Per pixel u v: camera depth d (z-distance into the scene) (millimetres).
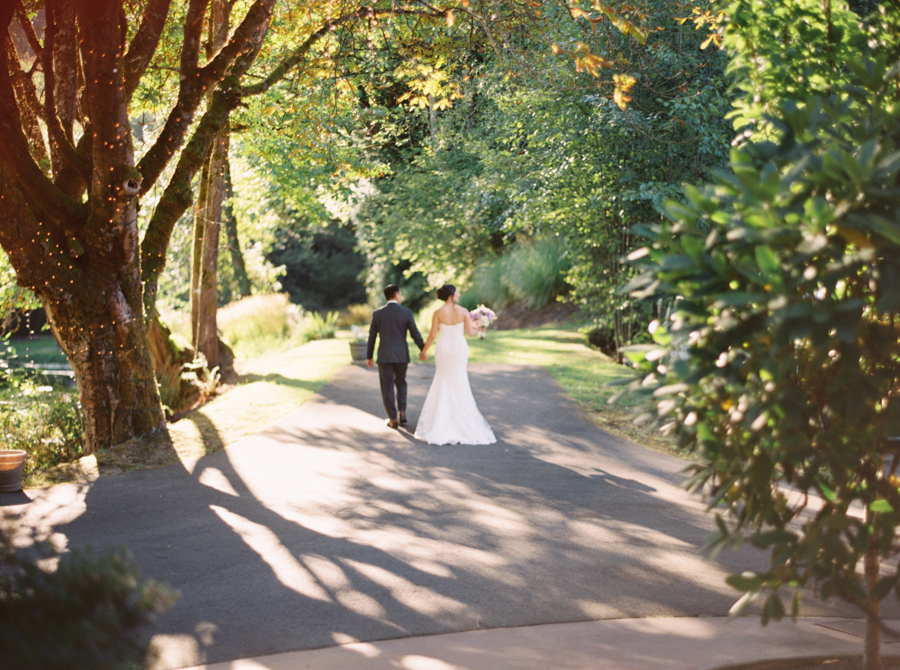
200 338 15836
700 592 5195
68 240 9273
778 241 2637
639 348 3223
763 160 3096
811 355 3031
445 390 9914
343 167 13641
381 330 10750
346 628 4562
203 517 6961
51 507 7309
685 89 13320
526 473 8500
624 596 5105
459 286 27781
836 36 3775
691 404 3135
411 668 3963
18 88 10188
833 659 4012
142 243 10258
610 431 10531
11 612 2270
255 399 12508
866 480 3164
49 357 23953
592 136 15469
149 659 2611
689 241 2836
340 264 45500
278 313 24000
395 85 16234
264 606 4922
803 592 5215
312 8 9945
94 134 8461
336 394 12984
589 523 6762
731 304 2635
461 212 24688
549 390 13180
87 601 2342
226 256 26469
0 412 11352
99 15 7984
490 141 21031
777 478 3221
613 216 17203
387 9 10117
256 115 13969
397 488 7914
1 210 8648
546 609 4871
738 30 4012
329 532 6516
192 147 10148
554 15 10578
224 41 12148
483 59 16156
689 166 15305
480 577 5453
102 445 9758
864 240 2727
